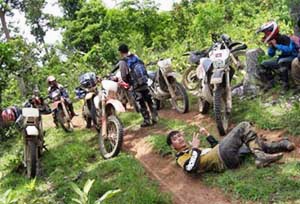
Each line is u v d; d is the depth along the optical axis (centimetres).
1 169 758
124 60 770
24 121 681
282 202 442
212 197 499
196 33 1526
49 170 696
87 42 2456
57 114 899
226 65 647
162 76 822
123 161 629
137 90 769
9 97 1192
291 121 611
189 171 545
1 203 357
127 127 816
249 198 469
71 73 1550
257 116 657
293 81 702
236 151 532
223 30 1441
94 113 741
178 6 1981
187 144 640
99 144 705
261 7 1600
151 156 653
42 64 1734
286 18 1059
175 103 822
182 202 506
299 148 541
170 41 1836
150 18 2272
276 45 693
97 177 599
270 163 516
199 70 701
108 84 698
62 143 820
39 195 612
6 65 999
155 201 502
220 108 633
